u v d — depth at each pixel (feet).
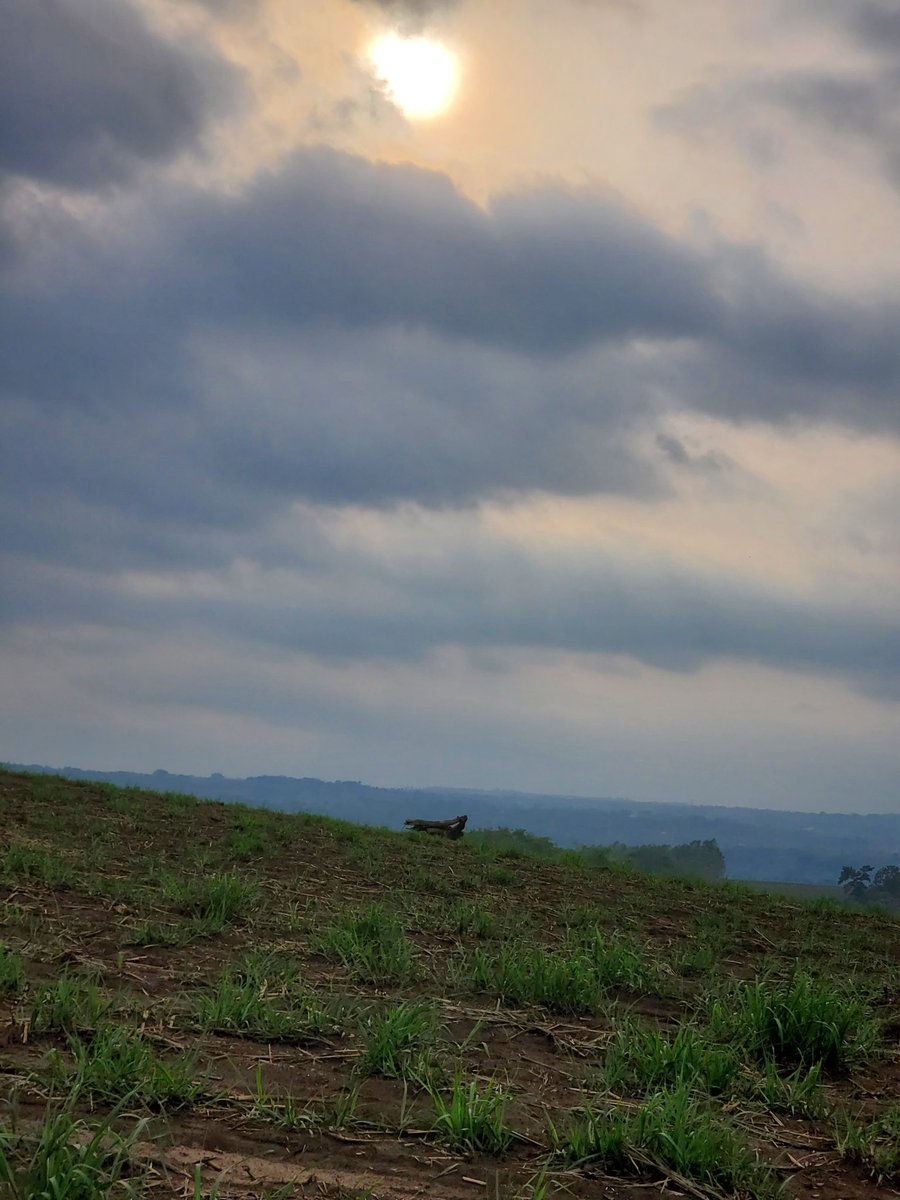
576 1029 22.30
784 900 53.26
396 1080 17.85
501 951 27.22
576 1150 15.21
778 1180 15.35
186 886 33.17
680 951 32.99
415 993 23.86
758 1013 21.91
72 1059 16.83
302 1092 16.78
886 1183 15.66
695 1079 18.67
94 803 58.18
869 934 42.88
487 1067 19.13
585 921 37.19
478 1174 14.42
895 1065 22.21
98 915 28.58
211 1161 13.80
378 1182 13.76
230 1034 19.47
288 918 31.24
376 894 38.52
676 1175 14.82
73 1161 12.35
